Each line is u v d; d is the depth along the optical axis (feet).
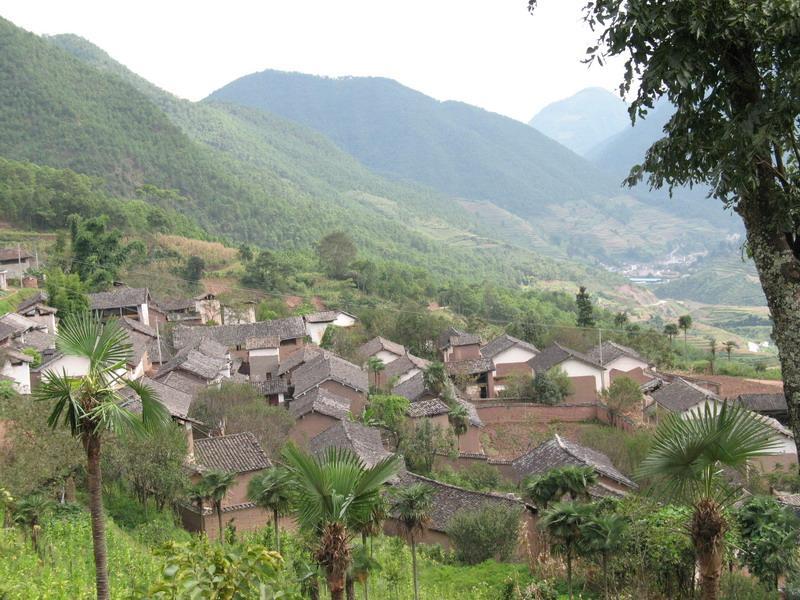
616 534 61.16
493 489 130.21
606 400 173.58
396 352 217.15
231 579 30.96
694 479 27.96
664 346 258.98
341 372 165.68
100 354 38.37
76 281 229.25
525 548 99.60
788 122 25.90
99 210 345.31
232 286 314.35
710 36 25.40
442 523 103.40
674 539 60.13
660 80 25.96
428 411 149.38
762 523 62.90
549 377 184.55
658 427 29.68
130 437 85.30
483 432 170.71
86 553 72.69
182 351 180.96
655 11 25.18
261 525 101.71
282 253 378.73
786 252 26.91
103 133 505.66
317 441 124.06
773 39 25.63
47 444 81.35
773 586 61.93
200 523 98.99
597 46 27.32
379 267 370.12
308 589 61.98
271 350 209.97
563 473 86.79
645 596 62.08
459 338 223.10
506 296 366.84
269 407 138.00
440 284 383.45
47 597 57.47
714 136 27.40
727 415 27.22
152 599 31.55
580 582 78.23
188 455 102.06
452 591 82.79
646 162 28.73
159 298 271.69
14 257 249.75
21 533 73.87
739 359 306.14
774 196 26.84
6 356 138.41
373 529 56.18
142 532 89.15
